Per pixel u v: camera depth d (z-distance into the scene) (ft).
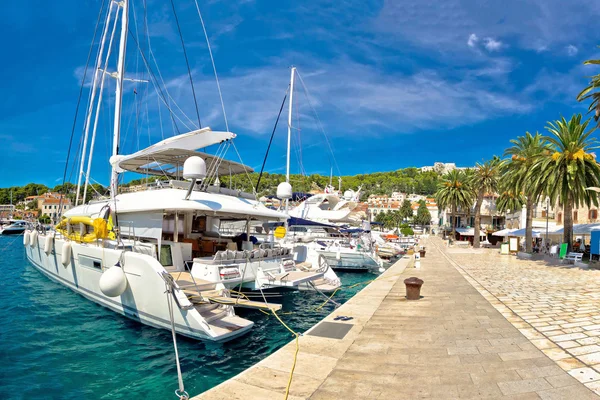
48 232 56.54
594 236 77.61
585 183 80.28
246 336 30.91
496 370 18.15
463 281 51.90
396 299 37.86
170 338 28.81
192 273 34.19
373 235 115.24
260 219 46.44
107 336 29.32
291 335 31.63
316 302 44.16
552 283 49.24
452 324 27.40
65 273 44.52
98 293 36.60
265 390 16.57
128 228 38.96
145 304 29.78
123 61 50.85
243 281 35.42
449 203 193.26
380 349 21.94
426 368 18.83
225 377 22.68
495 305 34.12
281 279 36.65
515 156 114.73
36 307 37.73
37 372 23.06
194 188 42.01
